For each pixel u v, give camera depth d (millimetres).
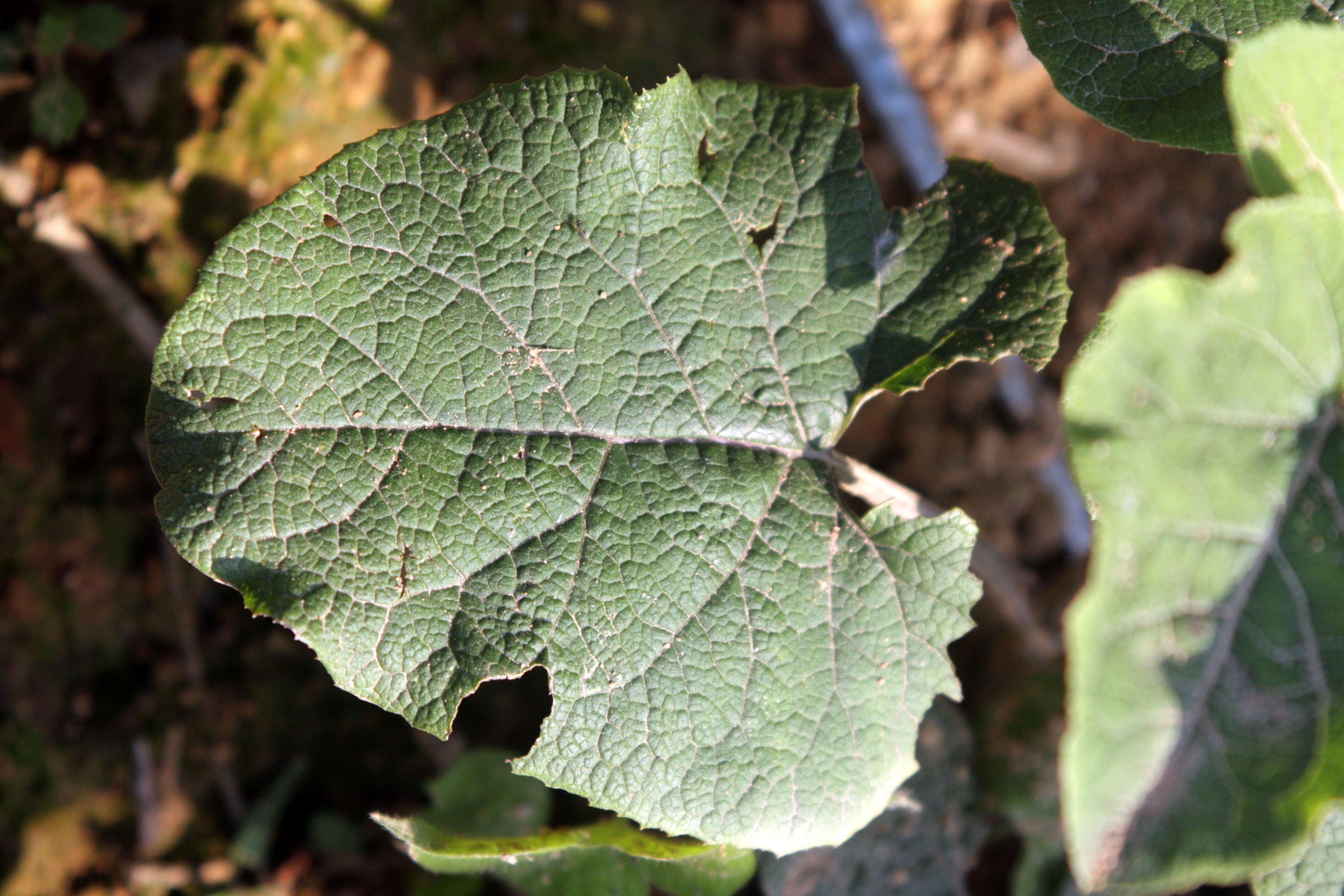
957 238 580
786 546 577
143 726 730
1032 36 584
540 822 683
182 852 732
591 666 571
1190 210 879
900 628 577
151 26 721
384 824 589
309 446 567
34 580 717
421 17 742
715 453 579
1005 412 823
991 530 812
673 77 572
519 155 569
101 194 716
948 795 714
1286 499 513
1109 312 550
